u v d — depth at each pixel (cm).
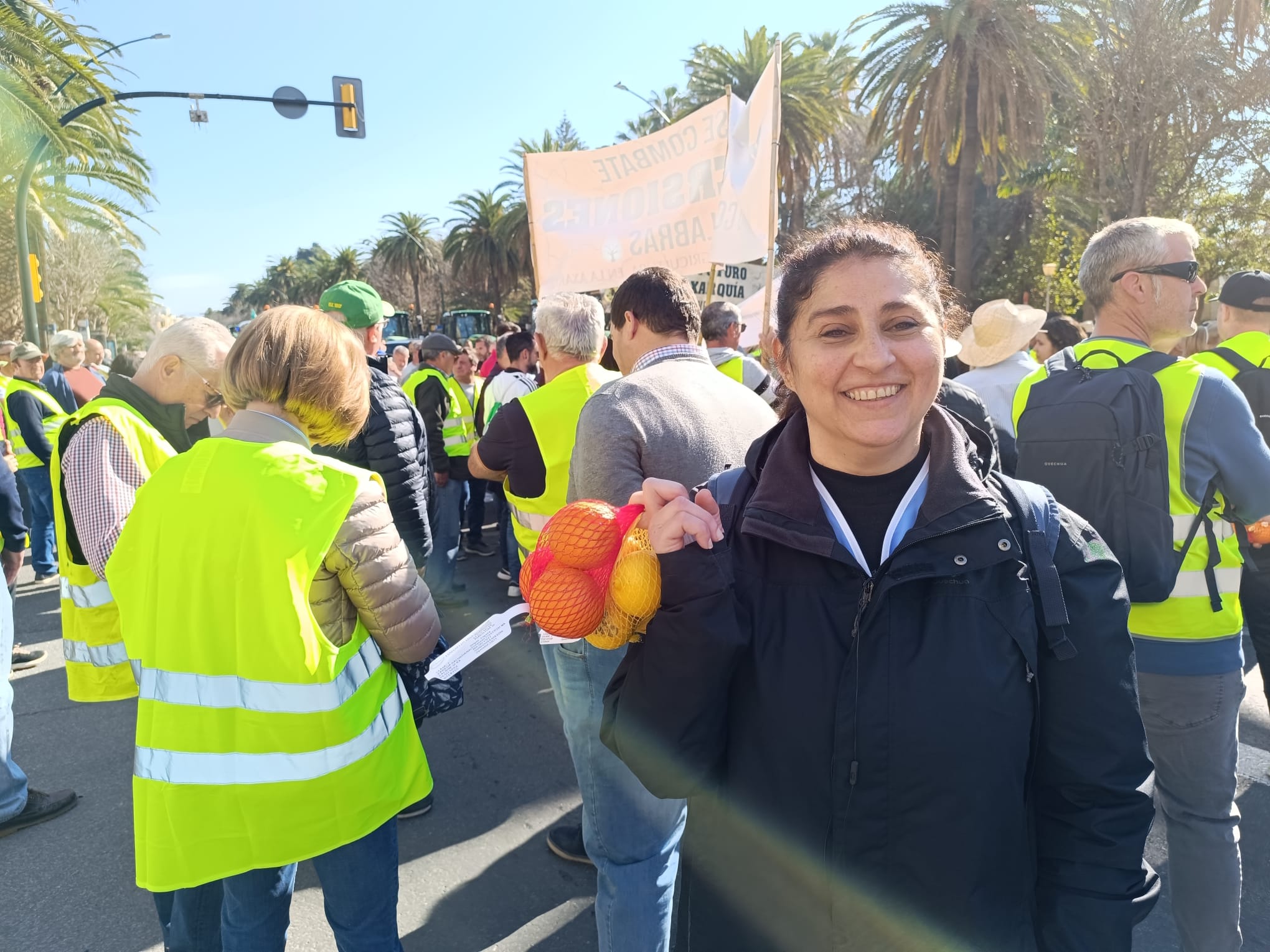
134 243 2684
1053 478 186
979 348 351
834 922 108
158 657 146
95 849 279
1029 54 1661
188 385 226
